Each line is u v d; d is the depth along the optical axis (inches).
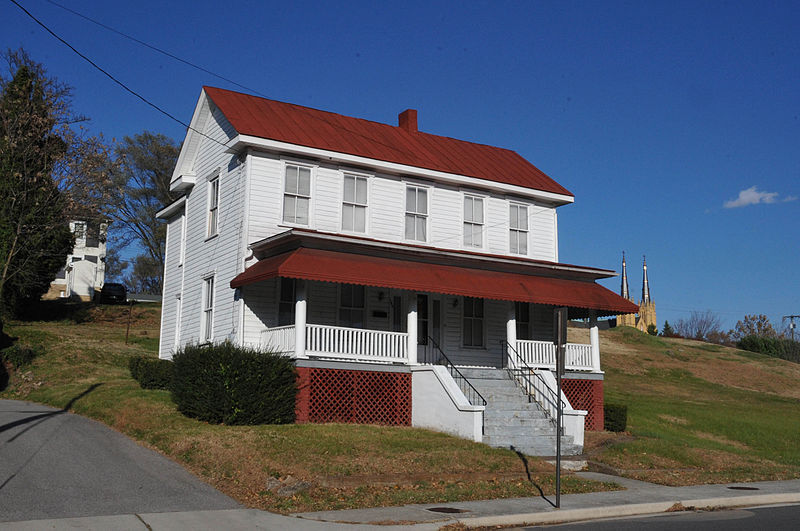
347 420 773.3
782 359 2011.6
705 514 498.6
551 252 1063.0
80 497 450.3
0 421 697.0
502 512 462.3
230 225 873.5
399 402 792.9
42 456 552.7
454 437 699.4
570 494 545.0
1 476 485.4
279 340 786.2
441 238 967.6
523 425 757.3
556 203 1076.5
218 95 931.3
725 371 1712.6
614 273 960.9
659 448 779.4
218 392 682.8
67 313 1595.7
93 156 1421.0
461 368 876.6
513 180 1031.6
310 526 412.8
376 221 921.5
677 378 1596.9
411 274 799.7
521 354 909.8
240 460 544.4
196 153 1014.4
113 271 2822.3
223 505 456.1
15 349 1063.6
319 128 945.5
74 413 786.2
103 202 1553.9
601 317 999.6
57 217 1392.7
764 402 1373.0
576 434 756.6
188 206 1027.9
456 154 1062.4
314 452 578.2
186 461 563.5
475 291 820.6
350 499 486.9
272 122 896.3
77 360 1111.0
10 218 1322.6
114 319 1615.4
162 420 685.3
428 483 548.1
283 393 712.4
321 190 888.3
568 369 928.9
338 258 773.3
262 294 834.2
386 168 922.7
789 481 679.1
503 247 1016.2
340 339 823.1
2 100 1334.9
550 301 871.7
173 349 1033.5
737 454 843.4
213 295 899.4
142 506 439.8
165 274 1120.8
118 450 593.0
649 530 427.5
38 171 1350.9
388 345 814.5
